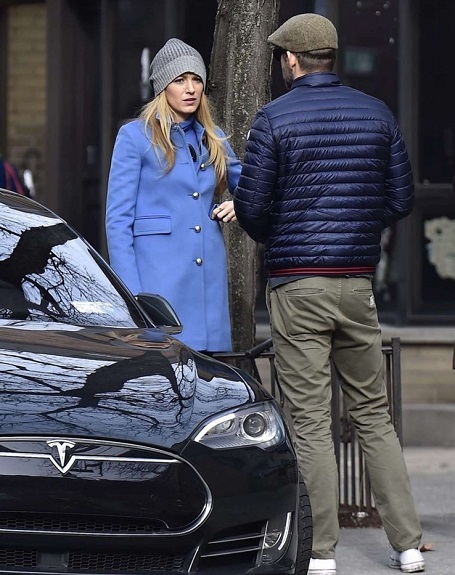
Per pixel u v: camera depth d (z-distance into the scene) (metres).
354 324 12.93
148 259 13.80
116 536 9.45
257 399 10.53
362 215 12.75
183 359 10.83
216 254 14.06
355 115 12.73
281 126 12.53
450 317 23.06
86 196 25.17
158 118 13.81
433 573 13.27
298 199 12.62
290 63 12.88
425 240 23.09
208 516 9.70
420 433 22.22
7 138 26.12
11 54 26.09
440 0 22.89
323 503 12.80
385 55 23.03
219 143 14.09
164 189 13.87
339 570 13.40
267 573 10.05
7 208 12.80
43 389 9.73
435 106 22.97
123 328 11.59
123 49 24.31
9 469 9.24
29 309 11.55
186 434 9.76
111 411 9.67
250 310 15.81
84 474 9.38
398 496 13.31
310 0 23.12
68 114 25.16
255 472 10.01
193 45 23.59
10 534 9.26
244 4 15.61
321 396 12.88
